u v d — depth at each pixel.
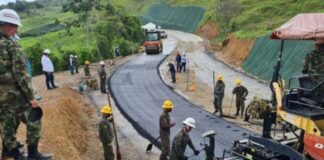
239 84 17.91
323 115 7.84
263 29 37.53
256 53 31.88
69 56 32.38
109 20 50.28
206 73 31.12
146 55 42.38
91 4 44.97
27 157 6.04
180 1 88.00
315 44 8.61
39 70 30.48
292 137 9.76
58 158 9.83
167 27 84.19
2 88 5.45
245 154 9.64
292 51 25.92
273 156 8.73
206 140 14.44
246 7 51.62
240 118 17.70
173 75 26.62
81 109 19.38
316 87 7.95
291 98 8.62
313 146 7.72
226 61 37.00
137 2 111.06
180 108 19.58
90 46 42.69
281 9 43.94
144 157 13.52
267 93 23.31
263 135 9.55
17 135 10.29
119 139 15.30
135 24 57.44
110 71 31.50
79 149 13.06
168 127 11.88
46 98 17.81
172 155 10.34
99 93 23.22
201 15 72.00
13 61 5.30
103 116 10.96
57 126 12.82
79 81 26.47
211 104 20.67
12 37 5.52
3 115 5.62
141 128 16.31
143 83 25.89
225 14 51.34
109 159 11.16
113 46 46.69
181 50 46.84
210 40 57.19
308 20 8.70
